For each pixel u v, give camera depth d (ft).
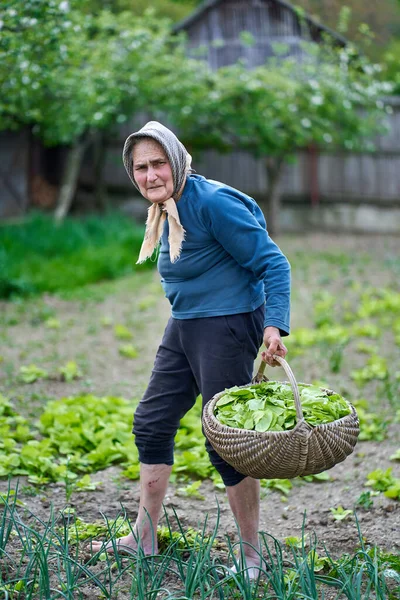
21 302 40.40
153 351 31.96
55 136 53.06
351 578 12.19
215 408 12.20
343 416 11.92
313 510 17.21
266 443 10.93
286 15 64.13
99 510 16.56
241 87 52.75
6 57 27.35
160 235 13.32
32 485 17.93
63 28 27.96
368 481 18.43
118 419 22.34
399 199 68.39
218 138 57.88
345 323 36.40
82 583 12.01
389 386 25.49
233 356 12.92
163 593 12.60
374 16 89.66
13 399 24.72
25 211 66.54
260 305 13.21
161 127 12.72
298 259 52.44
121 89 49.67
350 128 57.72
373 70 57.72
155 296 41.91
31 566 12.14
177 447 21.07
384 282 45.03
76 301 41.22
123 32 51.39
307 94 53.72
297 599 11.99
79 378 27.86
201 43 65.05
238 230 12.44
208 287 12.89
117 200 68.90
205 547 13.03
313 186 68.13
